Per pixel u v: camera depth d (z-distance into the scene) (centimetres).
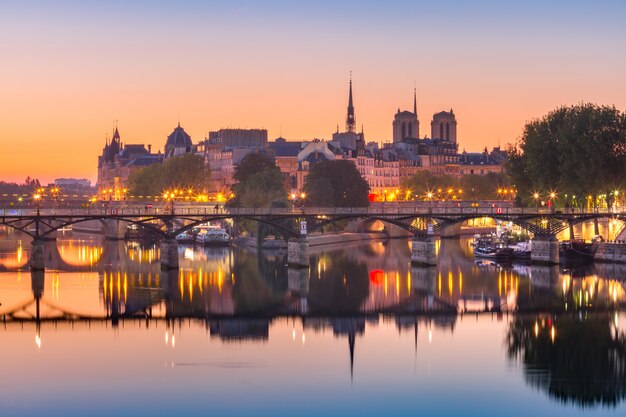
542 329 17912
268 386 14562
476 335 17475
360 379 14875
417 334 17625
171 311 19862
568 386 14438
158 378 14838
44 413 13412
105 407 13650
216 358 15938
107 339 17162
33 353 16150
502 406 13725
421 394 14212
